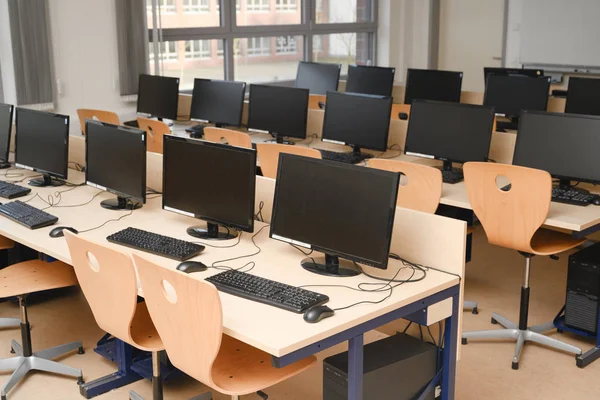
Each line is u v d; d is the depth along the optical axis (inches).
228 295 93.8
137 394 117.7
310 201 103.3
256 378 90.6
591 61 295.6
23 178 164.7
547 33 307.1
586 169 139.3
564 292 164.4
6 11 212.7
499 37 327.9
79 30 229.8
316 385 123.9
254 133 219.8
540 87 213.9
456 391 120.7
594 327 134.3
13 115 181.6
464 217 161.6
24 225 127.7
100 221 129.8
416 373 98.8
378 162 147.5
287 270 103.0
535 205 126.1
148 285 90.0
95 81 236.2
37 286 121.5
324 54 329.1
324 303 90.2
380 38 346.0
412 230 104.8
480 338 138.8
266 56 304.8
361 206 97.3
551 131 143.1
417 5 347.6
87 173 144.3
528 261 134.6
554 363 130.7
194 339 86.0
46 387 124.4
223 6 283.3
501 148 166.1
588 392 120.2
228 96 212.8
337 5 328.8
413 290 94.1
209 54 282.5
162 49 257.9
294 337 80.7
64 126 150.0
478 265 183.5
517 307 155.9
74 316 153.9
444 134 163.6
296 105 195.3
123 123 235.3
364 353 98.3
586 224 124.6
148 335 102.7
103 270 96.7
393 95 273.9
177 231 122.9
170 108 225.1
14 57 215.6
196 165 119.1
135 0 240.4
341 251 99.8
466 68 343.3
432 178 140.1
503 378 125.3
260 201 127.0
